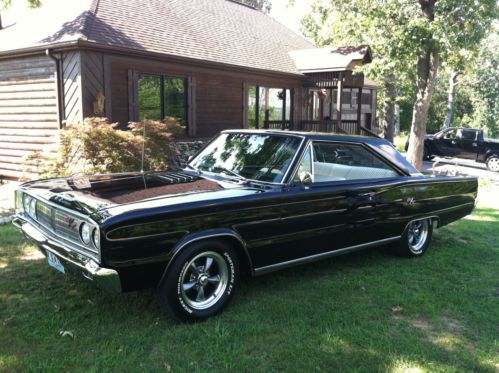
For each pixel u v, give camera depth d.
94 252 3.28
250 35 17.36
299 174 4.37
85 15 11.13
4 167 12.12
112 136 8.18
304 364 3.13
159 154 8.88
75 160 8.21
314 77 17.02
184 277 3.62
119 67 10.89
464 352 3.38
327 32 18.98
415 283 4.76
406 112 40.44
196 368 3.02
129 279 3.32
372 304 4.17
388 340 3.50
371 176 5.09
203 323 3.68
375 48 15.32
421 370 3.11
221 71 13.79
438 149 19.72
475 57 14.46
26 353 3.15
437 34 13.03
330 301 4.20
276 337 3.49
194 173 4.82
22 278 4.50
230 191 4.00
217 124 13.98
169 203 3.54
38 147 11.21
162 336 3.45
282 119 17.03
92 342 3.32
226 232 3.77
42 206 3.95
